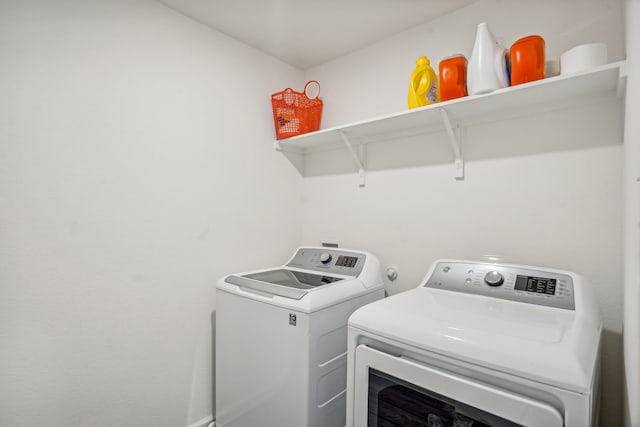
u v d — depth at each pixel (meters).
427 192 1.79
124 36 1.51
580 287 1.11
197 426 1.76
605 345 1.27
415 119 1.66
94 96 1.42
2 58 1.20
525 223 1.47
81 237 1.38
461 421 0.85
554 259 1.39
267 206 2.16
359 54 2.13
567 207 1.37
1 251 1.20
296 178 2.37
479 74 1.34
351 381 1.07
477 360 0.80
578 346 0.77
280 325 1.37
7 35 1.21
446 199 1.71
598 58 1.16
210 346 1.83
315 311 1.30
